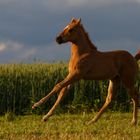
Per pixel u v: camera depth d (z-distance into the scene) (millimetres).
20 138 19750
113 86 23453
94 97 31969
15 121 26234
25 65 33938
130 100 31469
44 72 32656
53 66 33375
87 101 31703
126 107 31453
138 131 21188
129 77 23141
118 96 31594
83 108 31328
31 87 32156
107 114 28875
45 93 32156
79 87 31844
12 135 20547
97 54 22453
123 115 28172
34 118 27922
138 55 23797
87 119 26562
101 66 22312
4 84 31703
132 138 19594
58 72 32750
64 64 33875
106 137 19656
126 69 23031
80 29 22219
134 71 23281
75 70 22125
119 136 19891
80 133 20781
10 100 31703
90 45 22547
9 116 27328
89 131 21266
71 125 23469
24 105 31844
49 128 22406
